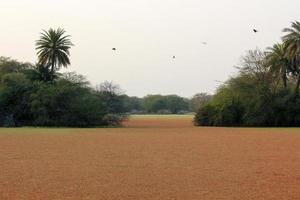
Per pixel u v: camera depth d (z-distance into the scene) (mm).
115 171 27188
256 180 24094
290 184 22891
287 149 41344
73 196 19922
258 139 54594
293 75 97188
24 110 92438
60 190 21203
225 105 99500
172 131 74938
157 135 62750
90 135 62125
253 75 98938
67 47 101438
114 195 20172
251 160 32812
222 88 103750
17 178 24516
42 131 72625
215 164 30484
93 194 20359
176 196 19984
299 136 60562
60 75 100875
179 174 26078
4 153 37125
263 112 96812
